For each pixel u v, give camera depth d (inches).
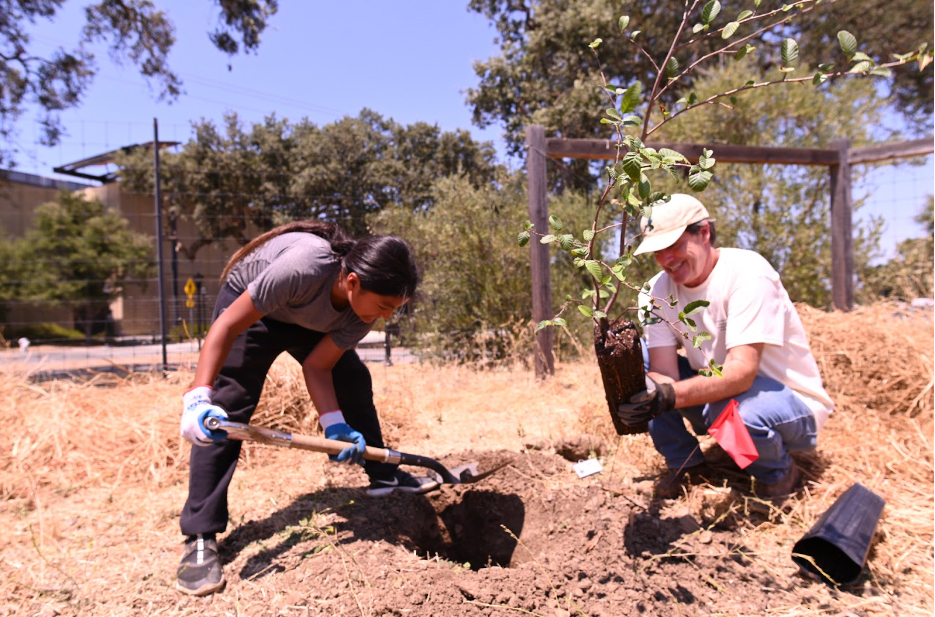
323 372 96.7
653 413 87.8
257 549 89.4
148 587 82.0
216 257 909.8
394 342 295.4
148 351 442.6
